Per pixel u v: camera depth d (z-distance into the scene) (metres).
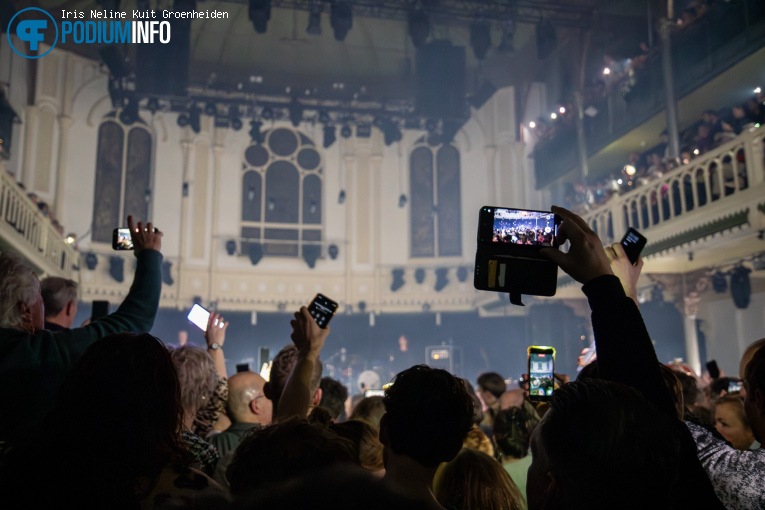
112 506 1.30
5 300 2.14
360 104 22.92
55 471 1.31
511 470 3.05
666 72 13.92
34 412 1.99
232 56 22.64
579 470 1.13
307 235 22.75
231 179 22.42
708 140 12.20
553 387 2.59
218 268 21.70
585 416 1.15
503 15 17.75
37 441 1.36
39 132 19.41
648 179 12.62
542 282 1.70
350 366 22.16
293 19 21.34
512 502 2.04
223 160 22.42
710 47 13.18
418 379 1.50
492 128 23.08
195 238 21.62
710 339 15.78
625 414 1.14
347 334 23.25
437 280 22.33
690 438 1.37
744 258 12.18
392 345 23.30
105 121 20.88
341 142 23.41
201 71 22.59
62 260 16.75
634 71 15.56
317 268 22.53
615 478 1.11
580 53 19.28
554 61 21.39
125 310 2.33
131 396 1.38
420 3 17.05
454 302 22.31
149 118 21.73
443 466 2.14
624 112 16.52
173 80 17.69
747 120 11.76
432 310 22.31
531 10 18.41
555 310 18.38
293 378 2.31
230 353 22.56
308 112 23.19
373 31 21.98
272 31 21.75
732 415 3.12
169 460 1.43
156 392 1.43
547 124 20.75
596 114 17.92
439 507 0.99
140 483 1.37
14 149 18.73
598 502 1.12
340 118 22.06
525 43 21.91
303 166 23.12
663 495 1.13
